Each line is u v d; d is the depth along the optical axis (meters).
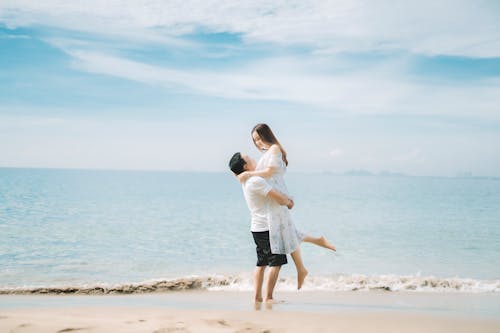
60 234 12.28
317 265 8.57
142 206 23.92
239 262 9.01
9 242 10.68
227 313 3.76
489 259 9.44
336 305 4.59
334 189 59.84
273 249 4.62
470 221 17.39
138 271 7.95
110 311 3.79
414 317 3.69
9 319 3.37
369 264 8.74
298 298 5.10
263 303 4.70
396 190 58.25
